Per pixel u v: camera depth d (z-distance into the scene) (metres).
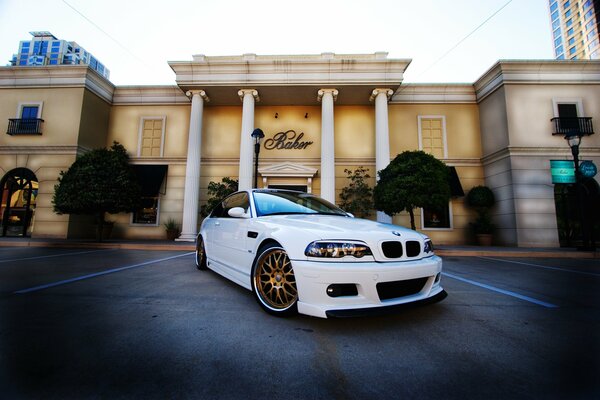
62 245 8.62
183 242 10.12
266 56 11.54
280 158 12.38
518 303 2.96
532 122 10.62
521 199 10.16
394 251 2.28
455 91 12.48
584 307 2.83
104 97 12.62
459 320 2.41
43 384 1.37
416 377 1.50
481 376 1.52
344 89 11.38
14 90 11.76
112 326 2.15
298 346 1.86
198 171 11.20
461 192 11.38
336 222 2.71
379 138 10.95
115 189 8.95
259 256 2.66
